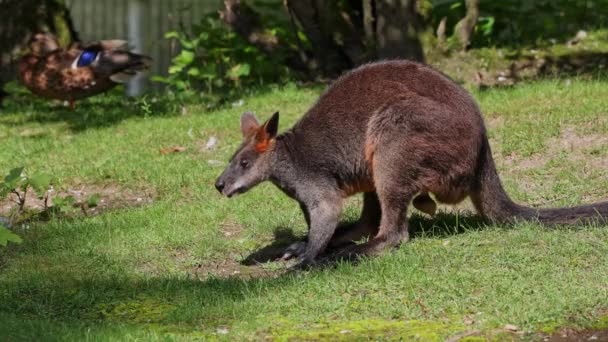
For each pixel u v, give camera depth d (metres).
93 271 11.09
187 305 9.71
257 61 21.27
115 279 10.65
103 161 16.22
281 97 19.30
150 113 19.41
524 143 14.76
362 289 9.85
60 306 9.98
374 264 10.44
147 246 11.98
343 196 11.43
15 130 18.86
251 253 11.81
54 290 10.37
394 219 11.07
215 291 10.11
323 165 11.23
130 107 20.38
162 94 21.42
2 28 21.59
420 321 9.02
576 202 12.42
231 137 17.14
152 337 8.69
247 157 11.27
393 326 8.91
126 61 19.12
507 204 11.34
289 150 11.29
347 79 11.45
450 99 11.01
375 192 11.65
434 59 20.11
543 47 20.83
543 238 10.69
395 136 10.89
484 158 11.21
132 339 8.66
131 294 10.22
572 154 14.19
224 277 10.85
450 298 9.43
